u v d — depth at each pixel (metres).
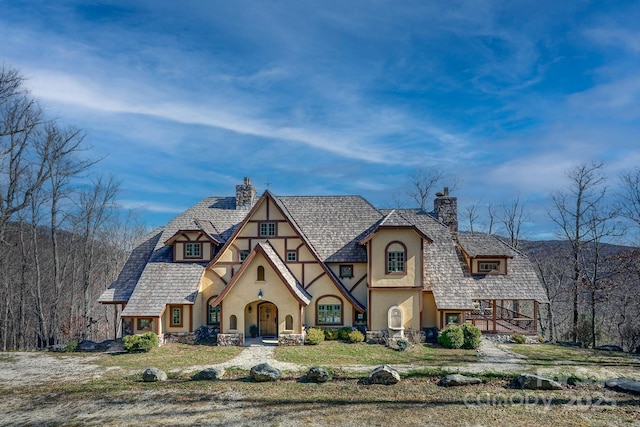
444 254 28.58
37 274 32.88
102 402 15.25
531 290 28.03
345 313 27.11
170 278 27.33
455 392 16.08
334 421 13.30
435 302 26.48
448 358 21.77
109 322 46.66
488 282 28.62
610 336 35.72
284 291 25.14
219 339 24.97
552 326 38.81
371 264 26.36
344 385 17.05
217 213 31.80
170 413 14.09
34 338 38.84
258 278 25.41
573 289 32.34
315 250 28.36
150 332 24.91
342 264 28.08
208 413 14.05
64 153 31.72
